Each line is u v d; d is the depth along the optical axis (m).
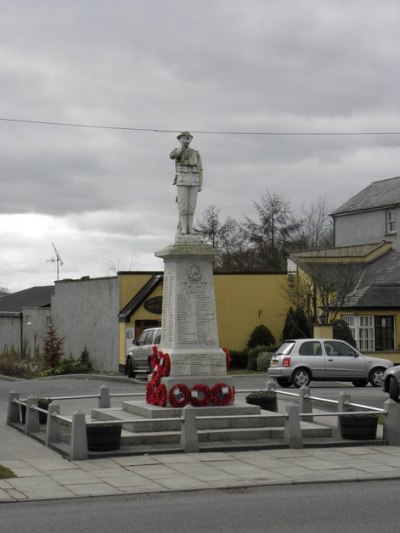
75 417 16.12
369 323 42.47
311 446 17.39
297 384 31.52
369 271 46.62
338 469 15.09
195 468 15.16
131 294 43.41
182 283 19.45
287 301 44.97
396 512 11.64
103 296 45.56
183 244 19.62
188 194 20.06
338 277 43.09
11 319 61.12
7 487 13.66
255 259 73.38
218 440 17.75
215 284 44.38
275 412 20.33
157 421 17.08
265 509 11.90
